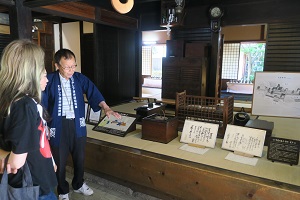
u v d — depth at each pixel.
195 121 2.31
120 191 2.22
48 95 1.77
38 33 5.61
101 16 4.36
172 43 4.69
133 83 5.62
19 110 0.90
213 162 1.90
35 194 1.03
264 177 1.67
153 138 2.37
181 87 4.64
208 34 4.65
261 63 7.87
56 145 1.78
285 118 3.53
